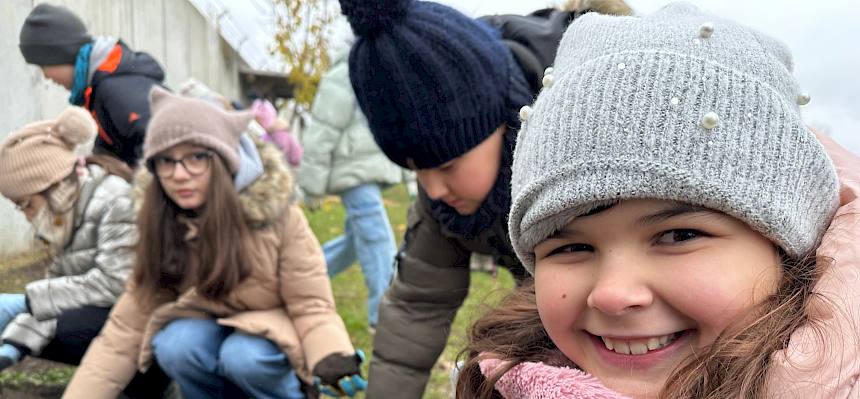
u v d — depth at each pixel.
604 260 0.87
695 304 0.82
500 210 1.58
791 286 0.86
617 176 0.84
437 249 1.83
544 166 0.92
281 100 12.43
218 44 9.24
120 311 2.30
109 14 5.48
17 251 3.77
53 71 2.91
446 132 1.46
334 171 3.49
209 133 2.11
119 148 2.82
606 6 1.54
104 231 2.37
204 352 2.23
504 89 1.49
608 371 0.91
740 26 0.95
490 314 1.34
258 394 2.24
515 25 1.62
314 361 2.20
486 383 1.16
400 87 1.45
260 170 2.25
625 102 0.87
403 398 1.92
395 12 1.42
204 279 2.17
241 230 2.18
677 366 0.85
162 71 2.99
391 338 1.93
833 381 0.79
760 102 0.86
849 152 1.13
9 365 2.31
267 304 2.32
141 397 2.45
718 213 0.83
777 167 0.84
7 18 3.77
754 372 0.81
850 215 0.92
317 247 2.36
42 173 2.29
